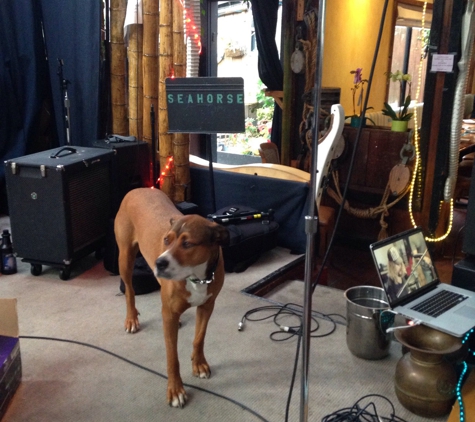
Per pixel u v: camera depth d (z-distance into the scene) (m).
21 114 4.06
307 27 4.44
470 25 3.27
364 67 5.76
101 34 3.68
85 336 2.35
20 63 3.96
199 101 2.98
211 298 1.93
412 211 3.96
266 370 2.13
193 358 2.07
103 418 1.82
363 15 5.45
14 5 3.83
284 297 2.98
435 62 3.42
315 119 1.34
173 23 3.37
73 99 3.87
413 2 6.60
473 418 1.71
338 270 3.89
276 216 3.52
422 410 1.83
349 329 2.22
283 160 4.81
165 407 1.89
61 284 2.89
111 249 3.00
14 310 1.94
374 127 4.25
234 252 3.05
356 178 4.21
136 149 3.40
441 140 3.56
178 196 3.67
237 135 6.34
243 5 5.54
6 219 4.00
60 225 2.82
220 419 1.83
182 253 1.67
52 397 1.93
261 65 4.77
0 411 1.79
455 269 2.15
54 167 2.73
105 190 3.19
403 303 1.95
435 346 1.88
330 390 2.01
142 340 2.33
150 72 3.53
